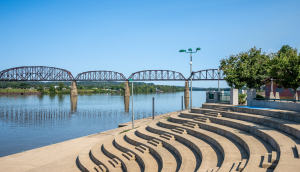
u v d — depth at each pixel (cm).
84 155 2352
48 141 4094
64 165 2159
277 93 3145
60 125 6028
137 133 2700
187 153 1730
